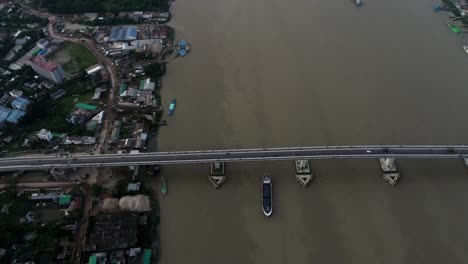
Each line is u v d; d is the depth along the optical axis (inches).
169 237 3988.7
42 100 5315.0
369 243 3927.2
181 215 4170.8
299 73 5920.3
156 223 4077.3
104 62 6087.6
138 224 3986.2
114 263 3681.1
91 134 4928.6
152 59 6205.7
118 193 4264.3
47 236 3841.0
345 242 3934.5
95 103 5378.9
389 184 4439.0
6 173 4458.7
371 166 4626.0
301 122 5142.7
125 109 5305.1
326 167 4616.1
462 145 4611.2
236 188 4411.9
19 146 4763.8
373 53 6328.7
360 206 4239.7
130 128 5068.9
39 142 4778.5
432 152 4409.5
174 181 4480.8
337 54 6304.1
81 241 3848.4
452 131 5007.4
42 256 3710.6
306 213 4175.7
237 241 3951.8
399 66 6058.1
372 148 4461.1
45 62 5526.6
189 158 4384.8
